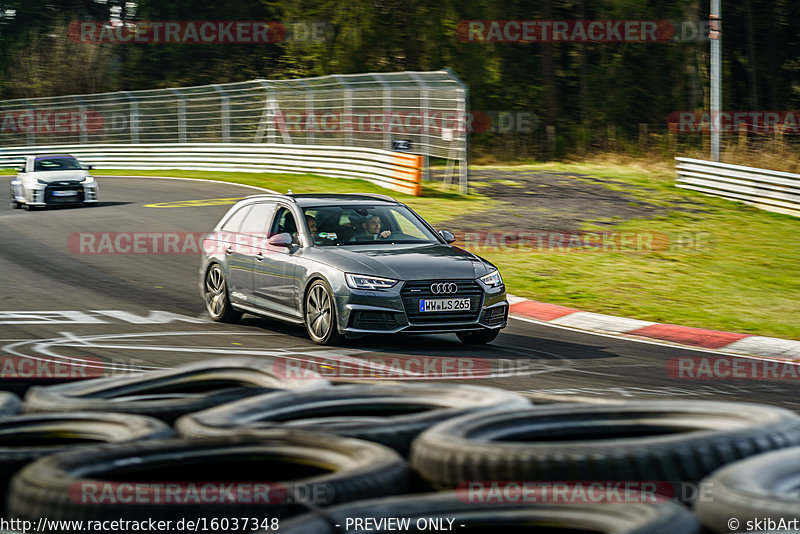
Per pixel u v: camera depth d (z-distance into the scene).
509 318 26.41
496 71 104.38
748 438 5.75
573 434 6.47
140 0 124.50
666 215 50.69
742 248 41.78
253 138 78.12
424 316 19.98
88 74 122.44
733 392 16.77
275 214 23.02
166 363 18.02
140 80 123.25
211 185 66.75
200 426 6.60
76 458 5.54
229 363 8.98
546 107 101.31
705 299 30.30
